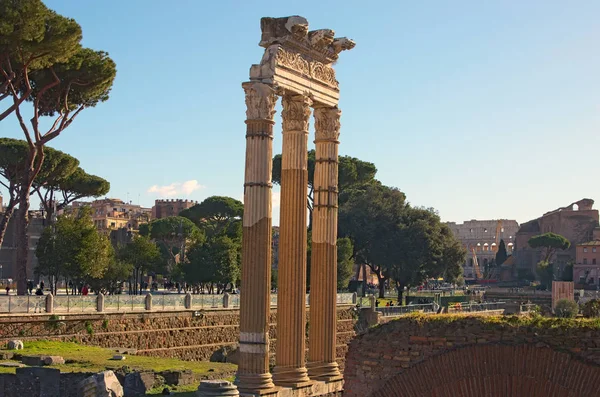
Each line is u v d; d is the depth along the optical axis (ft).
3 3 158.51
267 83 94.12
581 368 70.03
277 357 99.60
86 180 318.65
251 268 93.56
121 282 281.33
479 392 74.54
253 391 92.07
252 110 94.22
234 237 298.56
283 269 99.71
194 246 301.43
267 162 94.07
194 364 127.03
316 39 101.96
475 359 75.00
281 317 99.45
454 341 76.48
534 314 80.79
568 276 629.51
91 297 154.30
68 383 103.40
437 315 78.69
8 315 137.80
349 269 323.57
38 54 170.09
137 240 307.17
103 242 248.11
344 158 408.05
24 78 179.42
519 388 72.69
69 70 187.52
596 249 620.49
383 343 79.97
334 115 107.34
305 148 100.99
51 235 248.32
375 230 359.05
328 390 102.83
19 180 277.03
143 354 161.17
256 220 93.50
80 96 196.44
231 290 295.69
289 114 100.63
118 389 97.81
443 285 605.73
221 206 456.45
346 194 395.96
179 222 417.49
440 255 356.79
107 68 193.16
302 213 100.17
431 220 365.61
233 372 120.98
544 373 71.61
